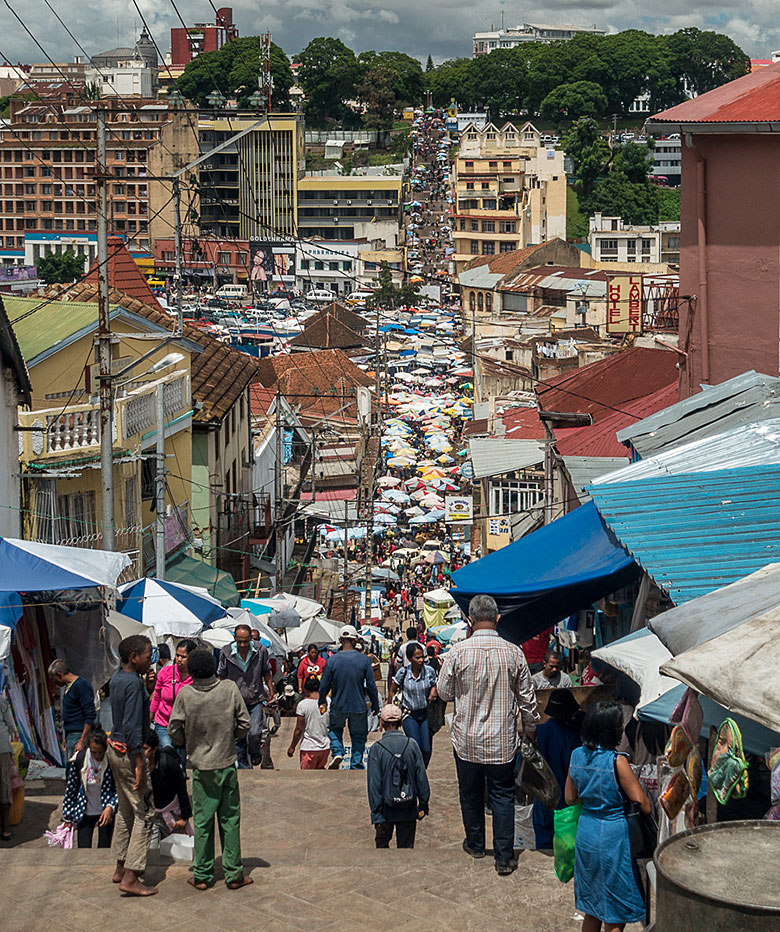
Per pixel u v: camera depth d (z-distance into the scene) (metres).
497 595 13.52
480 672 10.12
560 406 35.78
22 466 24.23
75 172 180.00
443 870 10.20
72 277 163.00
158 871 10.24
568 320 98.12
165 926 9.09
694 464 14.33
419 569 58.12
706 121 22.78
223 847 9.86
